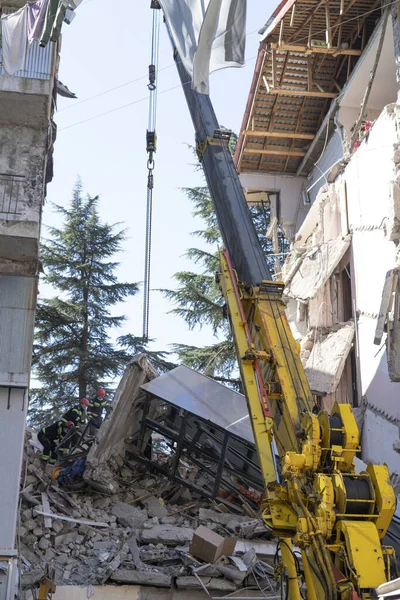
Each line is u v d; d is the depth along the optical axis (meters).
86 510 15.66
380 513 9.13
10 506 12.33
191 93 14.80
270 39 23.92
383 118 18.88
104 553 14.33
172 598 13.53
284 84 25.91
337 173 23.09
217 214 13.29
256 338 11.82
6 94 12.88
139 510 16.14
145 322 18.02
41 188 13.14
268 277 12.20
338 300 22.12
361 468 16.05
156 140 17.75
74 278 31.84
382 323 15.52
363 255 20.08
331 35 23.33
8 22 12.49
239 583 13.62
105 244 32.41
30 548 14.28
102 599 13.28
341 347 20.44
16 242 12.70
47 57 13.50
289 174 29.27
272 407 11.16
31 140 13.41
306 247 25.09
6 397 12.91
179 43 11.05
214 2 9.96
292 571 10.20
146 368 17.95
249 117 26.83
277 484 10.16
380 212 18.81
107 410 16.72
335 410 10.16
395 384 17.62
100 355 30.75
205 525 15.85
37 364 30.50
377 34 21.34
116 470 17.25
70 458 16.92
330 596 8.78
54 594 13.11
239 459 17.36
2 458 12.56
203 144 14.13
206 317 30.78
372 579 8.60
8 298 13.44
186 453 17.61
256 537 15.38
